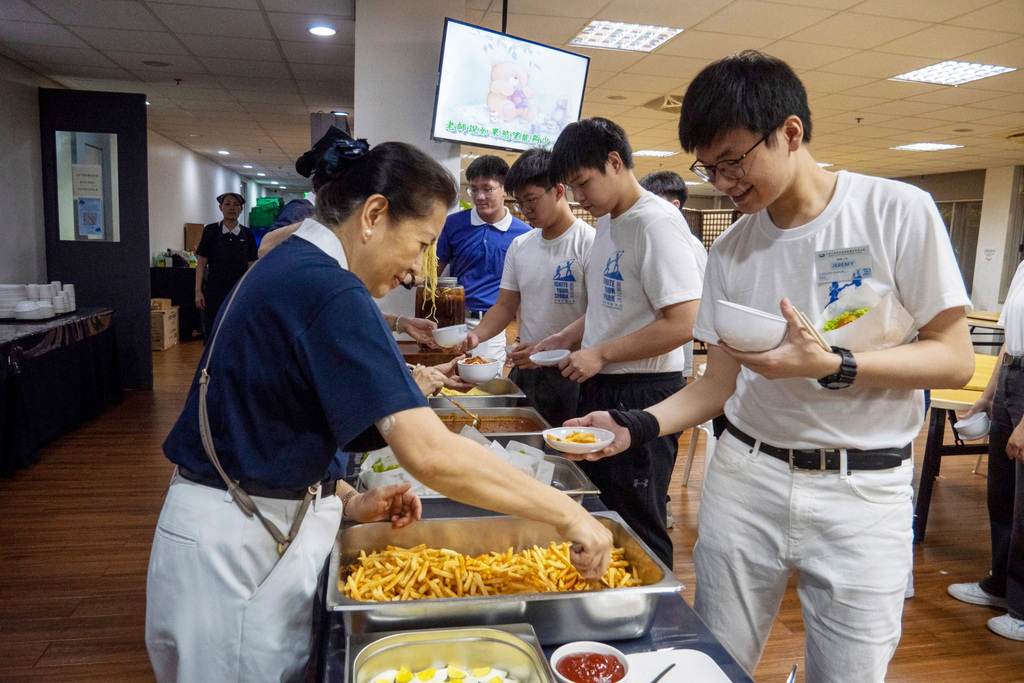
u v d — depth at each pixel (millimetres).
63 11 5039
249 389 1015
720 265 1419
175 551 1068
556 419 2803
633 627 1128
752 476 1356
